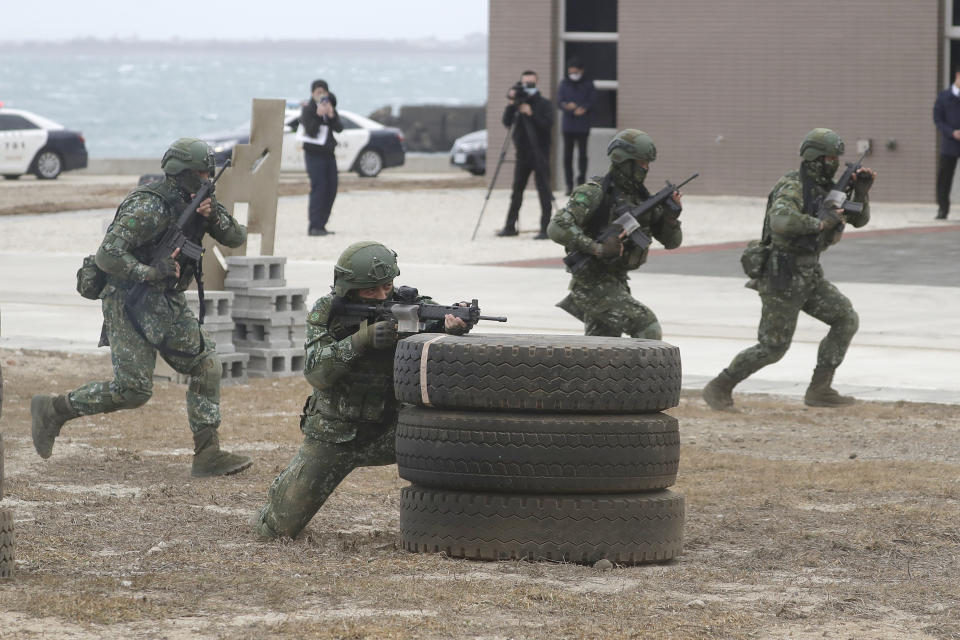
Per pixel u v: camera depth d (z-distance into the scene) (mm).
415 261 59562
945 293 49281
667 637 14398
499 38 98125
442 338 17953
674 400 18062
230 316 34281
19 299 50312
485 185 105812
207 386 24078
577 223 27281
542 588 16234
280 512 19156
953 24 86250
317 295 48750
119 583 16422
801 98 89250
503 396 17453
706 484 23359
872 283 52000
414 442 17984
